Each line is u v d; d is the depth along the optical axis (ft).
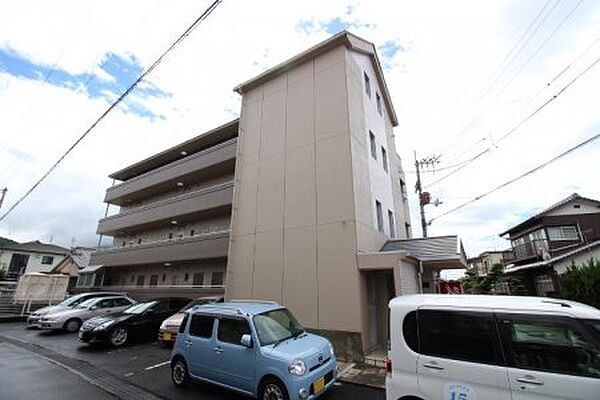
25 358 24.79
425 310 11.37
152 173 57.98
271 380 13.83
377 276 28.94
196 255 43.34
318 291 25.91
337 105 29.94
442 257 27.09
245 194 34.65
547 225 63.67
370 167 32.81
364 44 36.19
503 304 10.40
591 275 33.53
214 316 17.40
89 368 21.93
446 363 10.27
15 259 107.86
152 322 31.71
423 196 51.70
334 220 26.84
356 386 17.57
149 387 17.87
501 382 9.35
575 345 8.97
